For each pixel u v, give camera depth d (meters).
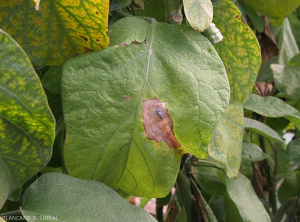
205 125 0.22
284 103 0.36
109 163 0.22
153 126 0.22
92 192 0.21
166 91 0.22
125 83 0.22
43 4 0.20
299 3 0.39
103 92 0.21
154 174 0.24
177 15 0.26
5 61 0.15
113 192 0.21
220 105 0.23
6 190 0.19
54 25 0.21
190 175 0.38
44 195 0.20
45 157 0.19
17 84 0.16
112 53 0.22
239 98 0.30
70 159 0.21
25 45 0.22
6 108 0.16
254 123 0.38
